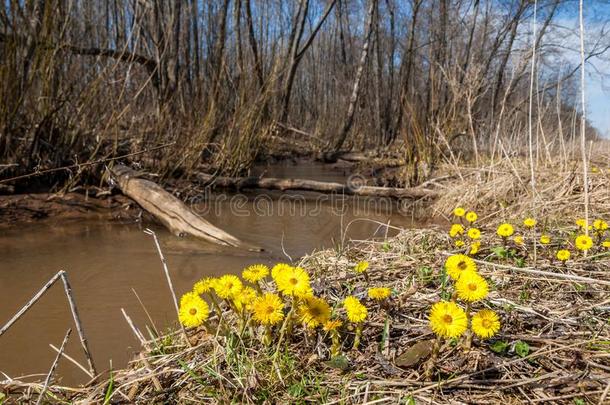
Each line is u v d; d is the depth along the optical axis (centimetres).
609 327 167
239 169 689
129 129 592
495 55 1273
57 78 455
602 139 714
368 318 179
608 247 252
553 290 206
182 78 874
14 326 204
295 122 2166
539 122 506
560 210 385
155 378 147
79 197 440
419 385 138
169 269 286
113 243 339
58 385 159
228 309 197
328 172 877
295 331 168
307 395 137
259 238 379
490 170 499
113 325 208
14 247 316
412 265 239
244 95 709
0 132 412
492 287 208
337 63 2302
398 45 1789
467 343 149
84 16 525
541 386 135
